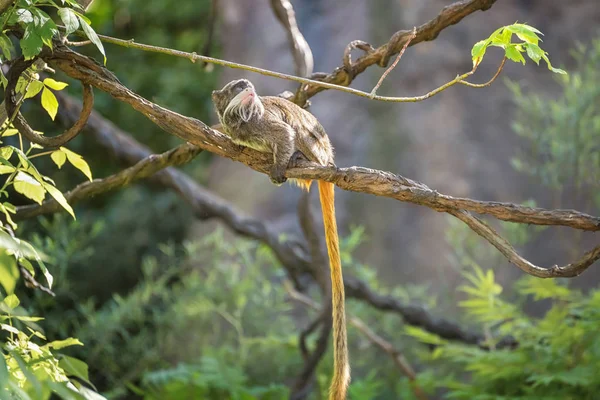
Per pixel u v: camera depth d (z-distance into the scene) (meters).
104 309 13.19
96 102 18.91
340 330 6.96
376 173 5.34
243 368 12.30
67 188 16.95
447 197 5.12
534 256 13.73
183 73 20.44
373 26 16.02
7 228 5.68
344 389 6.79
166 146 19.38
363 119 15.80
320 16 16.75
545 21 15.80
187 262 13.48
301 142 6.91
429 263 14.55
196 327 12.90
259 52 17.19
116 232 17.58
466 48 15.66
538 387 9.06
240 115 6.60
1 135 5.98
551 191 14.77
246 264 13.08
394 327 13.00
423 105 15.45
